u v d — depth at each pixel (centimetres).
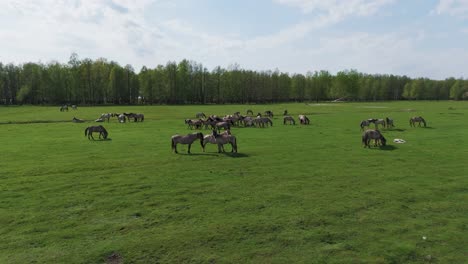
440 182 1623
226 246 984
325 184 1602
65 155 2311
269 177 1727
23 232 1070
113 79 12019
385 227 1115
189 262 900
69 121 5175
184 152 2427
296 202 1349
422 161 2091
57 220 1168
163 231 1080
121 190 1507
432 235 1055
